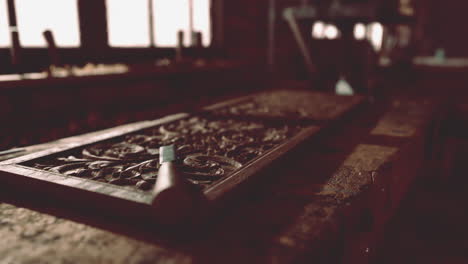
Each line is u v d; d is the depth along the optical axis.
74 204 1.43
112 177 1.62
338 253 1.42
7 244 1.16
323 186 1.67
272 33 6.18
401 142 2.49
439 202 3.67
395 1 4.68
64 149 1.96
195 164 1.74
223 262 1.06
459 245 2.91
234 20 5.80
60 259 1.07
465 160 4.22
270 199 1.51
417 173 3.11
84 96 3.49
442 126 4.32
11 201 1.50
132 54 4.20
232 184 1.46
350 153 2.21
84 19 3.71
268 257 1.09
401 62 7.09
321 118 2.84
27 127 2.97
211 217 1.29
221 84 5.38
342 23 4.90
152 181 1.53
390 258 2.67
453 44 10.22
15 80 2.82
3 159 1.96
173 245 1.16
